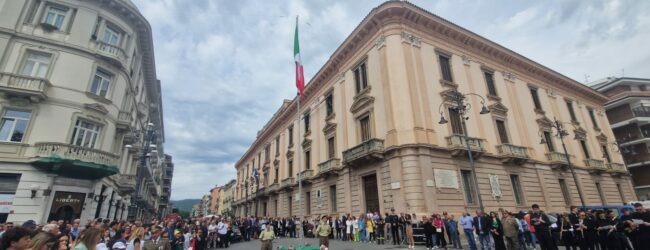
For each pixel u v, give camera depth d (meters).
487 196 17.66
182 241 11.12
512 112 22.23
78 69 17.91
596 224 9.60
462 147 17.05
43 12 18.16
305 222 22.78
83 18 18.78
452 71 20.16
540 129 23.48
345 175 20.69
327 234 11.48
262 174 40.75
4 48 16.47
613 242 9.06
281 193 31.61
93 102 18.27
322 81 26.58
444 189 16.09
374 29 20.19
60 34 17.94
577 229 10.11
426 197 15.23
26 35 17.08
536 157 21.66
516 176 20.02
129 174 24.62
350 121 21.66
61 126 16.72
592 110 31.09
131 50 21.59
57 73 17.25
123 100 21.25
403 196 15.72
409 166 15.86
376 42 19.78
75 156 16.39
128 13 20.81
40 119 16.30
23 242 3.19
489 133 19.88
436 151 16.77
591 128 29.31
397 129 17.02
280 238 21.88
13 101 15.93
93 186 17.77
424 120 17.25
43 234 3.39
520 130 21.89
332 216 21.58
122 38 20.94
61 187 16.22
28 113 16.39
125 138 23.02
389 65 18.42
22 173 15.31
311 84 27.47
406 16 19.33
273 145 37.75
